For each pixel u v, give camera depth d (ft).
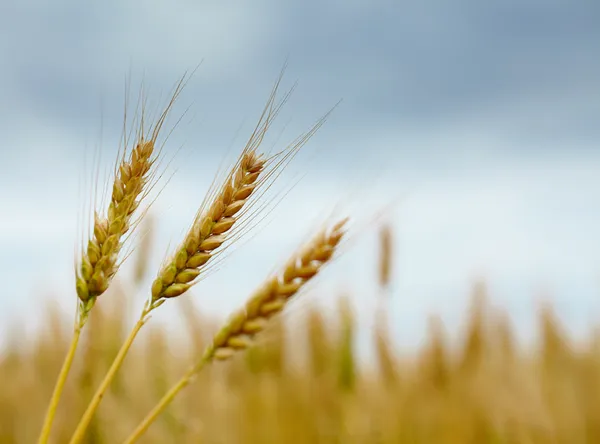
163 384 4.91
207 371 5.25
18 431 5.55
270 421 5.74
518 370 6.15
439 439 6.05
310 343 6.25
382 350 6.24
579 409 5.79
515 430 5.67
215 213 2.62
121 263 2.63
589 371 6.03
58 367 5.65
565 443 5.65
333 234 2.61
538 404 5.74
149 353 5.04
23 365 5.99
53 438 4.19
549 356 6.30
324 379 6.13
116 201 2.64
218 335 2.59
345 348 6.17
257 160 2.67
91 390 4.42
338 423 5.94
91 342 4.53
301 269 2.60
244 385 5.92
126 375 4.74
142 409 4.74
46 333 5.65
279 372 6.02
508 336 6.62
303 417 5.89
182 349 5.34
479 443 5.89
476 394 6.17
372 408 6.07
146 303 2.59
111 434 4.38
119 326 4.64
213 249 2.61
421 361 6.73
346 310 6.28
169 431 4.79
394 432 5.95
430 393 6.42
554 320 6.46
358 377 6.17
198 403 5.15
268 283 2.60
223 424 5.32
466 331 6.78
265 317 2.59
